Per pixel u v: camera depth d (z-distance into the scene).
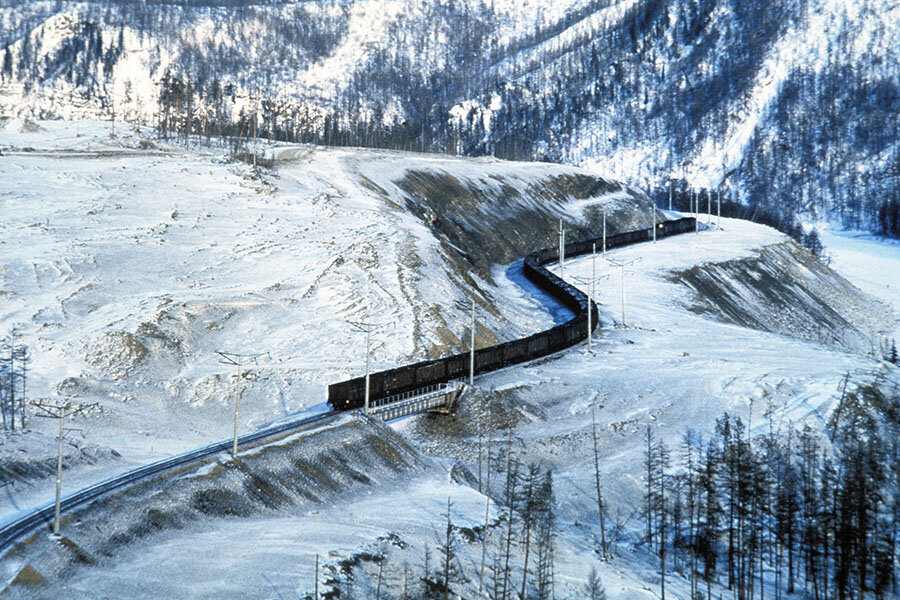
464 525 65.19
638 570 68.12
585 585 62.00
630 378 103.94
